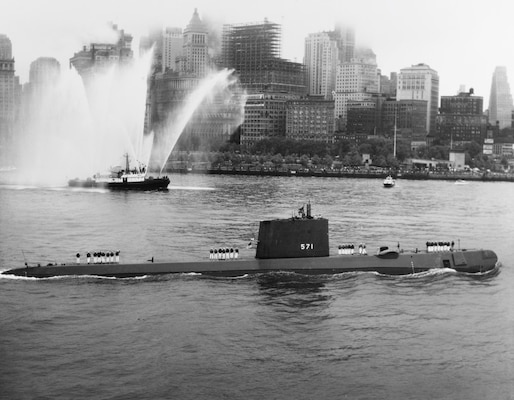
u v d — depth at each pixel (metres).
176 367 75.00
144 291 100.06
